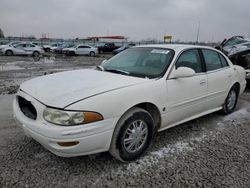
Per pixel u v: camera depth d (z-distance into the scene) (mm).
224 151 3545
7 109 5324
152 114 3500
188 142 3811
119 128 2959
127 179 2846
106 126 2811
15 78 10312
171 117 3637
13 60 20609
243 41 11852
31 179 2789
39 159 3193
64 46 33906
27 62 18891
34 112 2967
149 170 3031
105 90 2912
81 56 29266
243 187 2740
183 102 3752
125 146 3078
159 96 3348
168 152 3479
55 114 2656
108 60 4449
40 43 48125
